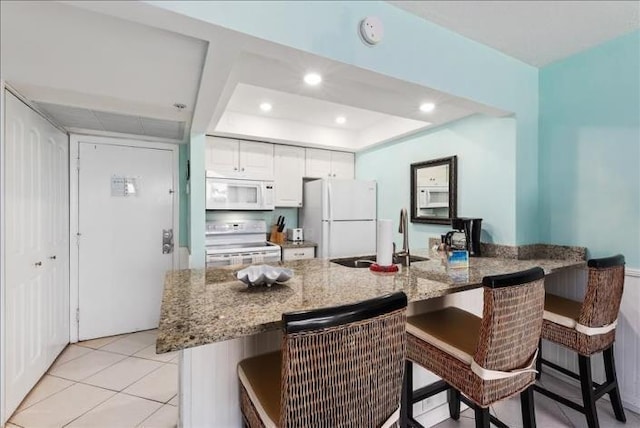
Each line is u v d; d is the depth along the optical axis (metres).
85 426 1.80
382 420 0.89
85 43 1.37
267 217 4.12
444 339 1.35
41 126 2.28
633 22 1.80
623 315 1.95
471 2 1.61
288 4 1.32
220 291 1.36
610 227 2.01
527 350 1.26
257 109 3.31
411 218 3.36
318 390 0.78
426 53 1.75
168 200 3.35
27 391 2.05
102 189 3.06
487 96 2.06
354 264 2.28
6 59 1.50
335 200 3.73
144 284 3.25
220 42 1.29
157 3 1.06
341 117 3.56
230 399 1.32
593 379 2.09
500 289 1.13
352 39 1.50
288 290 1.38
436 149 3.06
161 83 1.78
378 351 0.85
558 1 1.61
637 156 1.89
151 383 2.25
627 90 1.92
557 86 2.26
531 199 2.35
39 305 2.24
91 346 2.86
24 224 2.00
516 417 1.88
